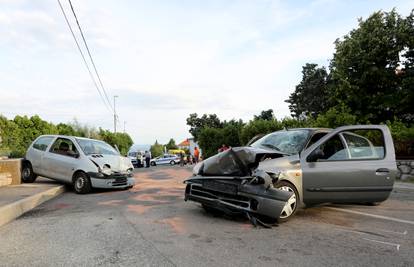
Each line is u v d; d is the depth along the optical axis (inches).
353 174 231.8
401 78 652.7
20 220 218.5
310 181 223.5
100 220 215.8
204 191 228.5
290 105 1536.7
